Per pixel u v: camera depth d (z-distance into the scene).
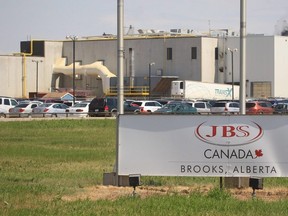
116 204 17.33
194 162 19.58
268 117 19.39
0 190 19.83
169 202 17.41
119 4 22.66
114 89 109.88
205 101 83.69
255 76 107.88
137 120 19.66
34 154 33.41
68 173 24.98
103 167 27.55
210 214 16.11
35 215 16.00
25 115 74.00
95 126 56.25
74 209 16.67
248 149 19.45
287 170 19.41
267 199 18.61
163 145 19.61
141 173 19.69
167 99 97.00
